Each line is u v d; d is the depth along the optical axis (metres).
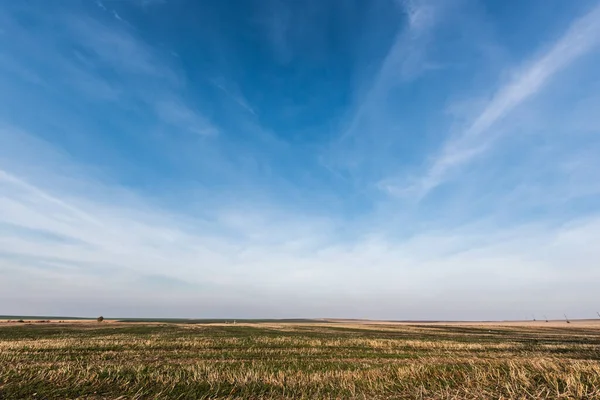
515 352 27.70
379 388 13.19
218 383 13.88
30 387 12.86
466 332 61.16
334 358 23.30
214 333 48.00
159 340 33.97
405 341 36.47
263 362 20.91
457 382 13.66
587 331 66.62
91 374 14.97
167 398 11.91
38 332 45.81
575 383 12.22
